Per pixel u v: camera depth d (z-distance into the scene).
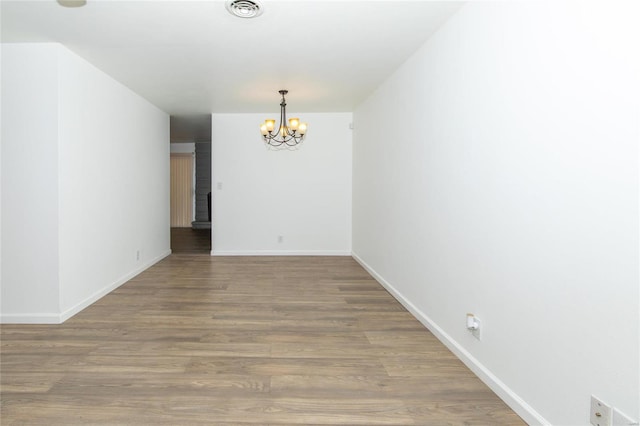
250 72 3.72
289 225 6.03
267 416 1.75
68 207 3.11
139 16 2.50
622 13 1.23
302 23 2.61
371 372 2.18
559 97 1.51
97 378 2.09
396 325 2.95
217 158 5.93
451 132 2.48
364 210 5.09
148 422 1.70
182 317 3.11
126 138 4.30
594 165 1.35
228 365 2.26
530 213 1.69
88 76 3.42
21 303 2.97
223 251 6.00
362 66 3.55
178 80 4.02
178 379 2.09
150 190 5.12
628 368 1.23
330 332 2.80
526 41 1.71
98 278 3.64
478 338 2.15
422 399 1.90
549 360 1.58
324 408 1.82
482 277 2.10
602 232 1.32
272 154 5.96
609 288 1.29
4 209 2.96
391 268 3.84
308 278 4.50
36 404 1.83
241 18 2.53
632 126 1.20
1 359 2.32
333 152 5.98
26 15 2.47
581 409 1.42
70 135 3.13
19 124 2.94
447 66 2.54
